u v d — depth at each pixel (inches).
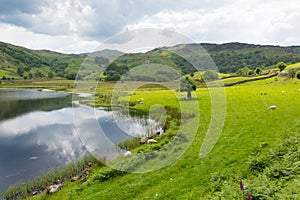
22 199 527.2
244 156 527.2
